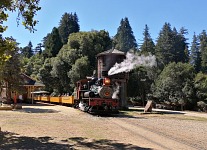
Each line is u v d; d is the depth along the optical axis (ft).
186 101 178.70
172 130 53.93
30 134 43.16
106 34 217.97
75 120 63.72
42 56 250.37
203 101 174.40
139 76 204.03
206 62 292.81
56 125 53.62
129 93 206.18
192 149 36.76
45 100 159.84
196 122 73.51
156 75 211.41
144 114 93.30
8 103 111.24
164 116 88.33
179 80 183.32
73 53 198.18
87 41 201.05
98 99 82.69
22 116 68.95
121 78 118.62
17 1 38.01
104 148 34.73
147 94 206.28
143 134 47.06
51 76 206.08
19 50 101.71
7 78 98.63
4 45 38.24
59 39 250.16
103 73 118.01
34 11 38.73
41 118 65.31
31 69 241.76
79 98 98.99
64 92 199.11
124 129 51.96
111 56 120.88
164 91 187.62
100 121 64.03
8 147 34.06
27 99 143.95
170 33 325.01
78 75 182.91
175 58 319.06
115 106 84.17
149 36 335.88
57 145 35.68
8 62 93.40
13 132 44.65
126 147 35.68
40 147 34.32
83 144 36.86
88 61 189.88
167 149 35.76
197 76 182.91
